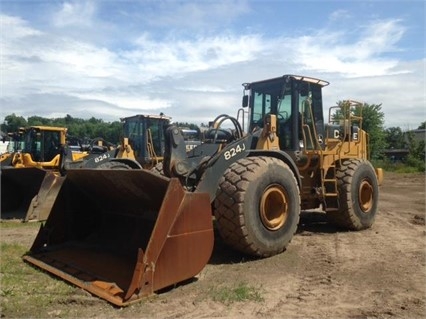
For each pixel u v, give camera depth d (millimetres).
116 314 3752
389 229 8336
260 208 5676
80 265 4945
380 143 37094
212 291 4387
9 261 5430
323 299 4258
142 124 14062
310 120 7793
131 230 5508
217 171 5734
